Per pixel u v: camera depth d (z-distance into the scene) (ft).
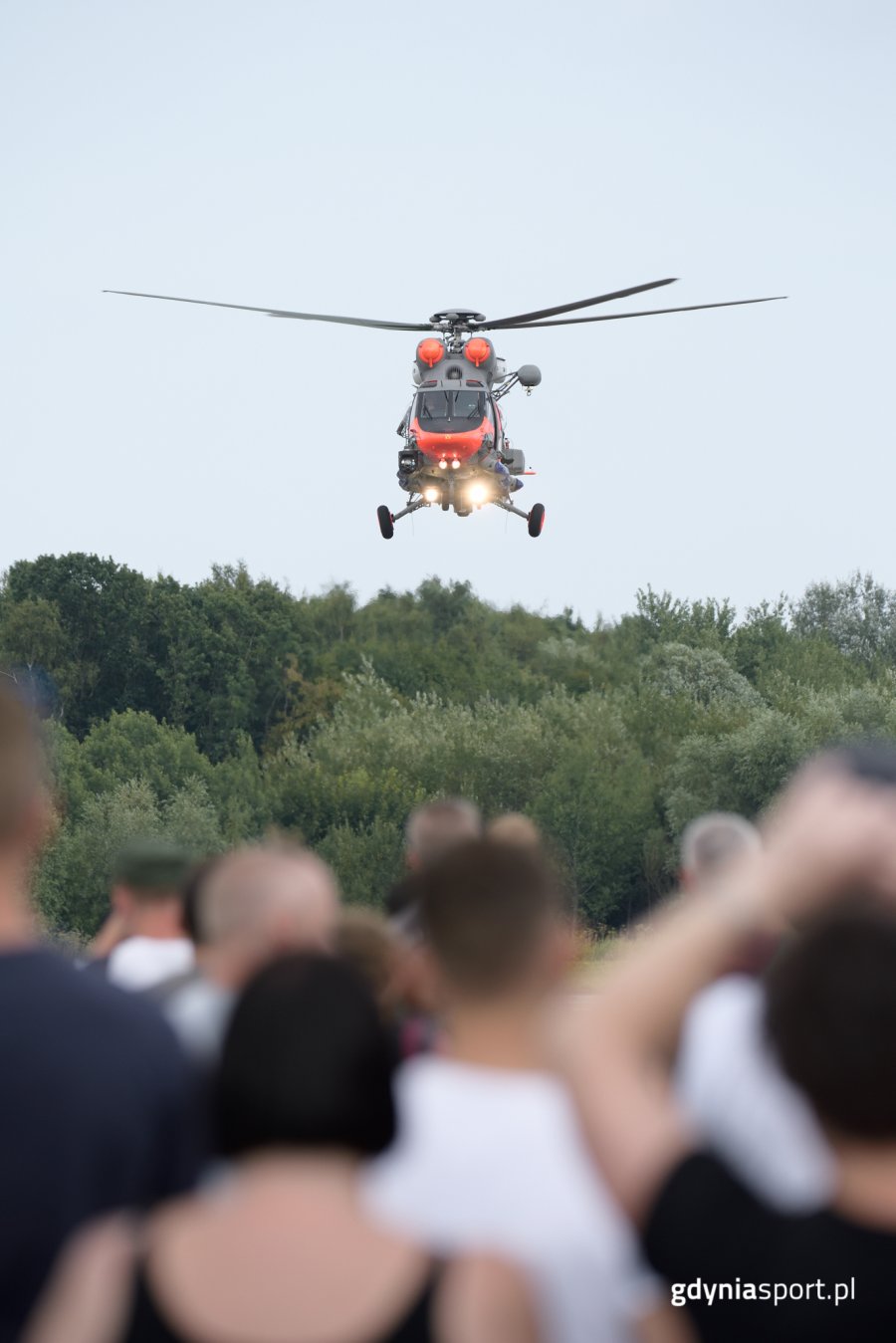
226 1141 25.98
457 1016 35.76
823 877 23.61
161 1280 23.61
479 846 35.88
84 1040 35.19
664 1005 25.84
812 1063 24.45
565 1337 32.45
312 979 27.07
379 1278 23.36
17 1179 33.63
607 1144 25.63
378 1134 26.30
